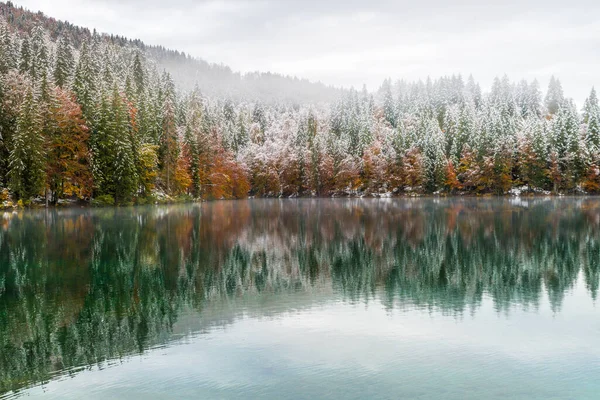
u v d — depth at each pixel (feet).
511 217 152.05
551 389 33.17
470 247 92.89
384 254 86.22
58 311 52.21
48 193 189.88
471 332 44.62
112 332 45.37
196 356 39.40
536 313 50.62
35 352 40.88
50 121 180.86
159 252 87.92
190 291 60.23
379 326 46.60
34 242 97.86
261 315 50.34
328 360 38.22
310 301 55.67
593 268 72.74
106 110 197.06
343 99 512.63
